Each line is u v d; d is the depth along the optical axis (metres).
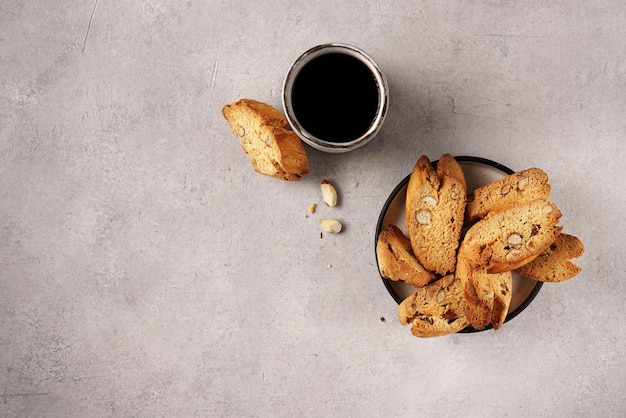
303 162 0.68
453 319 0.66
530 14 0.71
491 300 0.65
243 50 0.71
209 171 0.72
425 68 0.71
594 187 0.72
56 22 0.72
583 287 0.72
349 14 0.71
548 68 0.71
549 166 0.72
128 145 0.72
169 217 0.72
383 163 0.71
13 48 0.72
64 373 0.73
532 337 0.72
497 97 0.71
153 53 0.72
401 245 0.67
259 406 0.72
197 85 0.72
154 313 0.72
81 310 0.72
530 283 0.68
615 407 0.72
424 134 0.71
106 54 0.72
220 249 0.72
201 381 0.72
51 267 0.72
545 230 0.64
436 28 0.71
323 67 0.65
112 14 0.72
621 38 0.72
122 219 0.72
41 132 0.72
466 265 0.65
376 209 0.71
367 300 0.72
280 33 0.71
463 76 0.71
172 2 0.72
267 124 0.66
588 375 0.72
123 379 0.72
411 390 0.72
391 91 0.71
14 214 0.72
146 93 0.72
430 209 0.66
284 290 0.72
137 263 0.72
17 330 0.72
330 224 0.71
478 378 0.72
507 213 0.65
